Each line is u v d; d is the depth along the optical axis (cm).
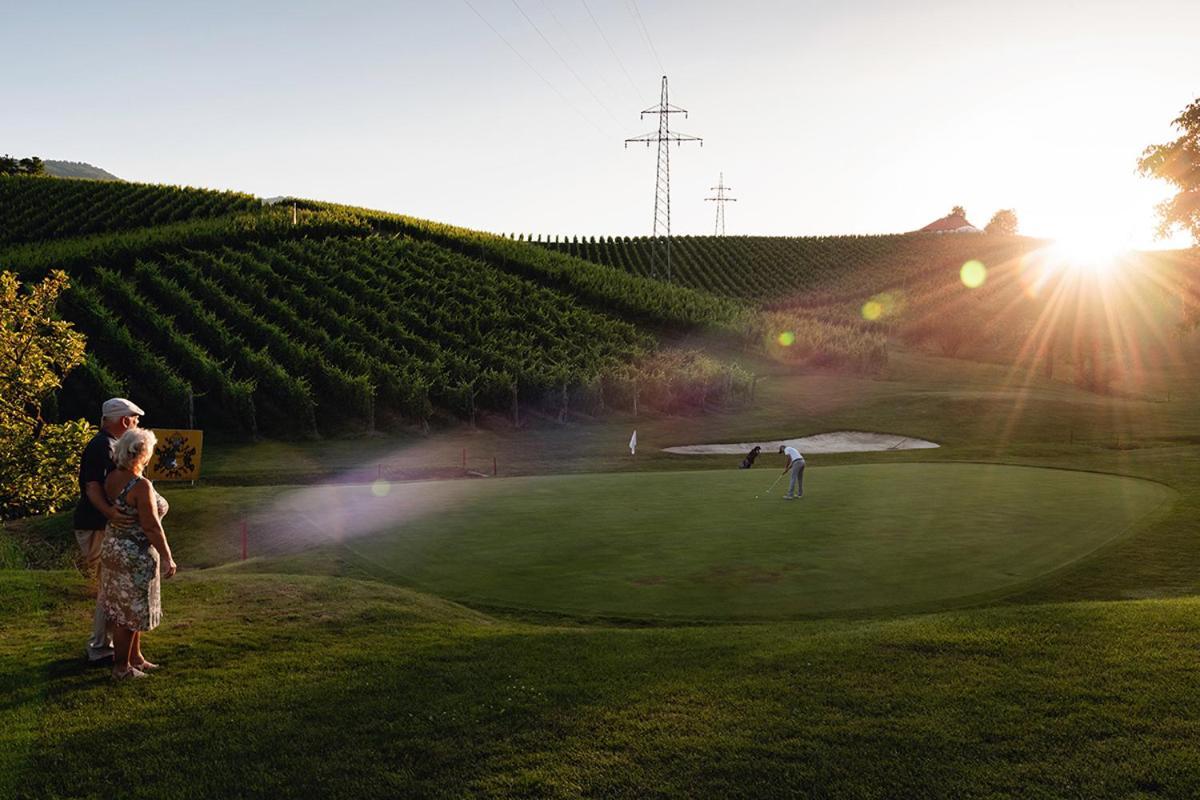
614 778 555
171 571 721
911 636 845
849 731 621
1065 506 1777
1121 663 753
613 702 676
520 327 5194
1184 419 4269
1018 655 780
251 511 1655
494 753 589
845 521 1556
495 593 1113
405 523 1525
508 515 1592
